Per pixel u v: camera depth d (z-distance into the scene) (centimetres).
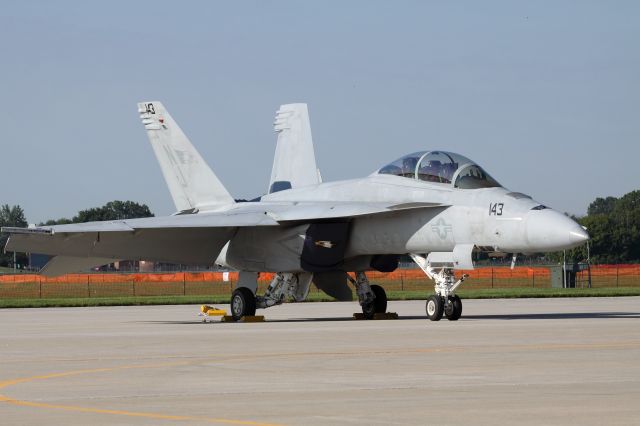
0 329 6750
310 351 4709
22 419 2764
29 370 3994
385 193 7562
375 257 7856
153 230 7794
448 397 3114
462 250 7012
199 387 3422
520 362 4091
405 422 2681
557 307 9544
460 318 7494
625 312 8431
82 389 3397
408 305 10444
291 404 3009
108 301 11775
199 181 9194
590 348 4722
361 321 7512
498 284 19550
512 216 6712
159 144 9419
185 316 8675
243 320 7894
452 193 7156
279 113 10169
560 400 3031
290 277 8119
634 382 3444
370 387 3369
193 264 8431
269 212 7962
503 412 2820
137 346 5138
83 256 7844
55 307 11094
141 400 3122
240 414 2827
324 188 8206
